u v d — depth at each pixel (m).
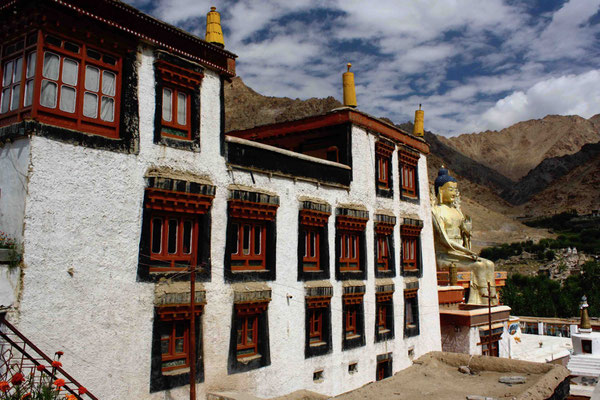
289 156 19.16
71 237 12.73
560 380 18.52
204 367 15.45
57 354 11.61
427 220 28.27
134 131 14.34
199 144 16.05
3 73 13.64
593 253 119.81
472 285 36.25
